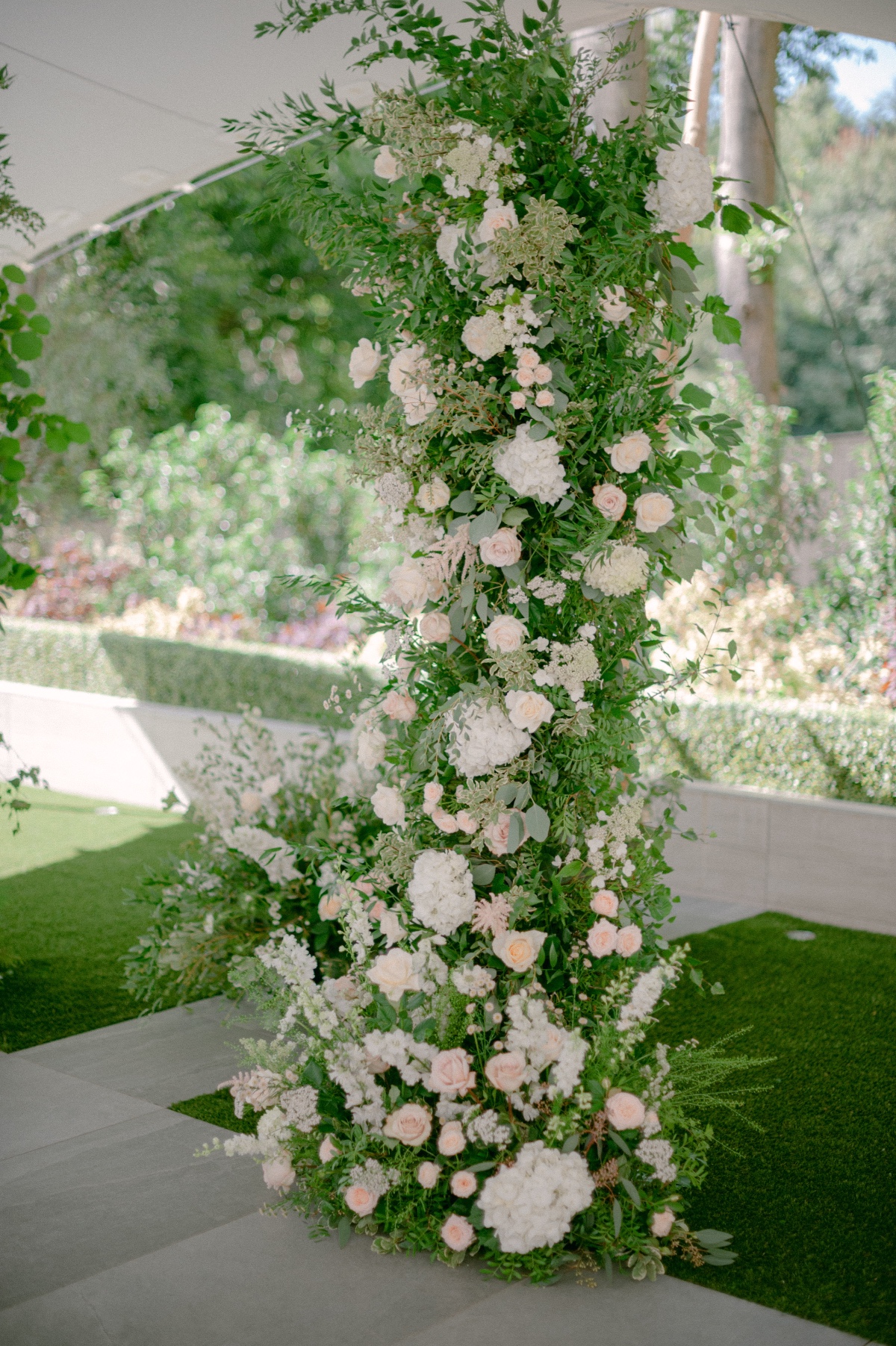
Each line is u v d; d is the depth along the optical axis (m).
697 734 6.44
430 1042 2.94
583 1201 2.68
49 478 13.41
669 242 2.86
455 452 2.89
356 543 3.14
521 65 2.87
